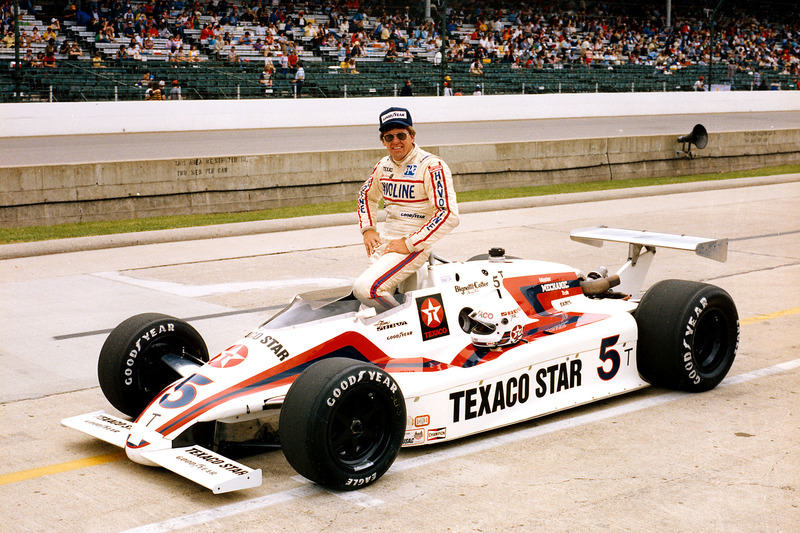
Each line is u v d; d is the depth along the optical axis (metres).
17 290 8.77
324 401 3.93
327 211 14.79
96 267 9.95
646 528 3.76
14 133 23.47
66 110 24.17
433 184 4.93
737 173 21.25
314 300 4.75
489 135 24.48
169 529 3.79
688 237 6.19
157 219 13.91
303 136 23.97
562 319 5.56
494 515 3.89
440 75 34.53
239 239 11.92
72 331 7.24
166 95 28.14
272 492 4.18
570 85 36.75
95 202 13.67
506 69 36.38
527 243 11.17
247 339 4.61
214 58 31.91
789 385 5.77
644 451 4.64
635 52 41.62
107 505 4.05
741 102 36.75
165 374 5.14
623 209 14.46
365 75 32.97
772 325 7.31
